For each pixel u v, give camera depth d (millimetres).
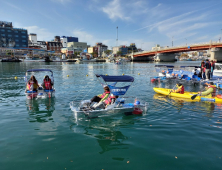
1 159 4445
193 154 4660
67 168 4105
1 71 31891
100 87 14773
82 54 118062
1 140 5426
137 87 14734
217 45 58250
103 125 6664
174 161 4363
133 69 39750
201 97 10391
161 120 7141
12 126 6504
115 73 29859
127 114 7742
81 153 4734
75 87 14766
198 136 5699
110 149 4949
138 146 5098
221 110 8391
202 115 7703
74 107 7836
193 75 17141
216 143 5230
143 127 6461
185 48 69062
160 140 5449
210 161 4348
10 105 9188
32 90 10570
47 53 115438
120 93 7680
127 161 4379
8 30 105875
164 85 15867
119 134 5895
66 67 47875
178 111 8258
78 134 5887
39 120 7121
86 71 34000
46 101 9953
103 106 7543
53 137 5652
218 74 19719
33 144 5195
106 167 4148
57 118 7355
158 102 9836
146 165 4219
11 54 95625
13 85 15750
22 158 4496
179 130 6172
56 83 17188
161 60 97000
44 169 4062
